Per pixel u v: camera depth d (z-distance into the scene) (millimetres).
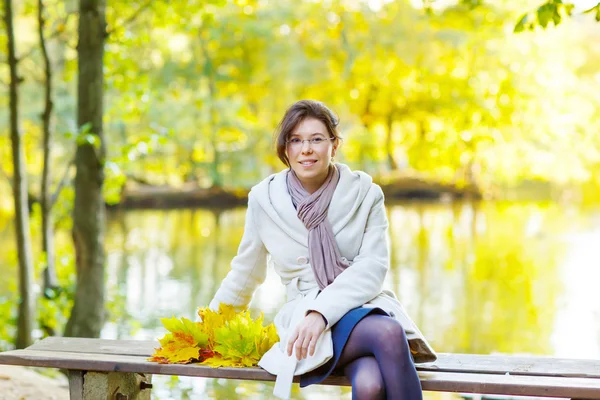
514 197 29984
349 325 2623
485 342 7723
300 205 2861
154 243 15828
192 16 7723
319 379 2656
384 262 2832
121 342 3201
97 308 6227
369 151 24109
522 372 2754
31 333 6473
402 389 2502
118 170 6145
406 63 17328
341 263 2820
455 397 5055
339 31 18297
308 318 2652
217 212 23734
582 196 29766
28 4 8156
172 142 22734
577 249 14930
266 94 22594
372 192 2908
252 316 8406
